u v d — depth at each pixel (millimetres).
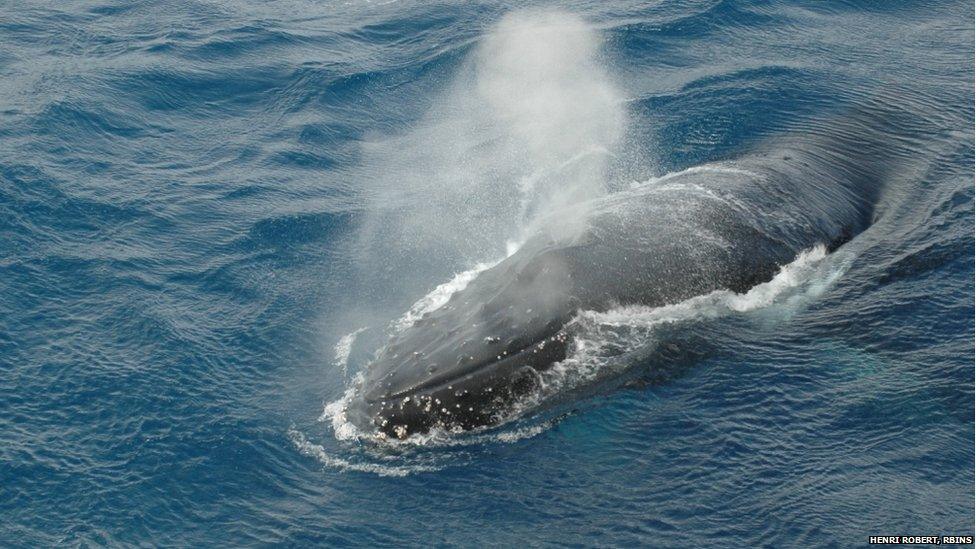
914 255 37281
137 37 61156
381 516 27547
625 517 27094
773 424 29938
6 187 43656
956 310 34375
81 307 36719
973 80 55125
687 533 26531
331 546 26734
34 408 31578
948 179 43031
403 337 32312
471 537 26719
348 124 53000
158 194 44875
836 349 32781
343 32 63906
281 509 27984
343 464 29297
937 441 29047
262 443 30234
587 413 30359
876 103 51281
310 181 47062
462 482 28328
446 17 65750
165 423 31062
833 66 56875
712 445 29266
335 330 35625
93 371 33219
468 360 30172
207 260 40031
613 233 34625
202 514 27984
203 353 34219
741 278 35000
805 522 26594
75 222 42125
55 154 47312
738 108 51438
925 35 61812
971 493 27312
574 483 28172
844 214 38969
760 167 40344
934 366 31891
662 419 30234
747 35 61469
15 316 35875
